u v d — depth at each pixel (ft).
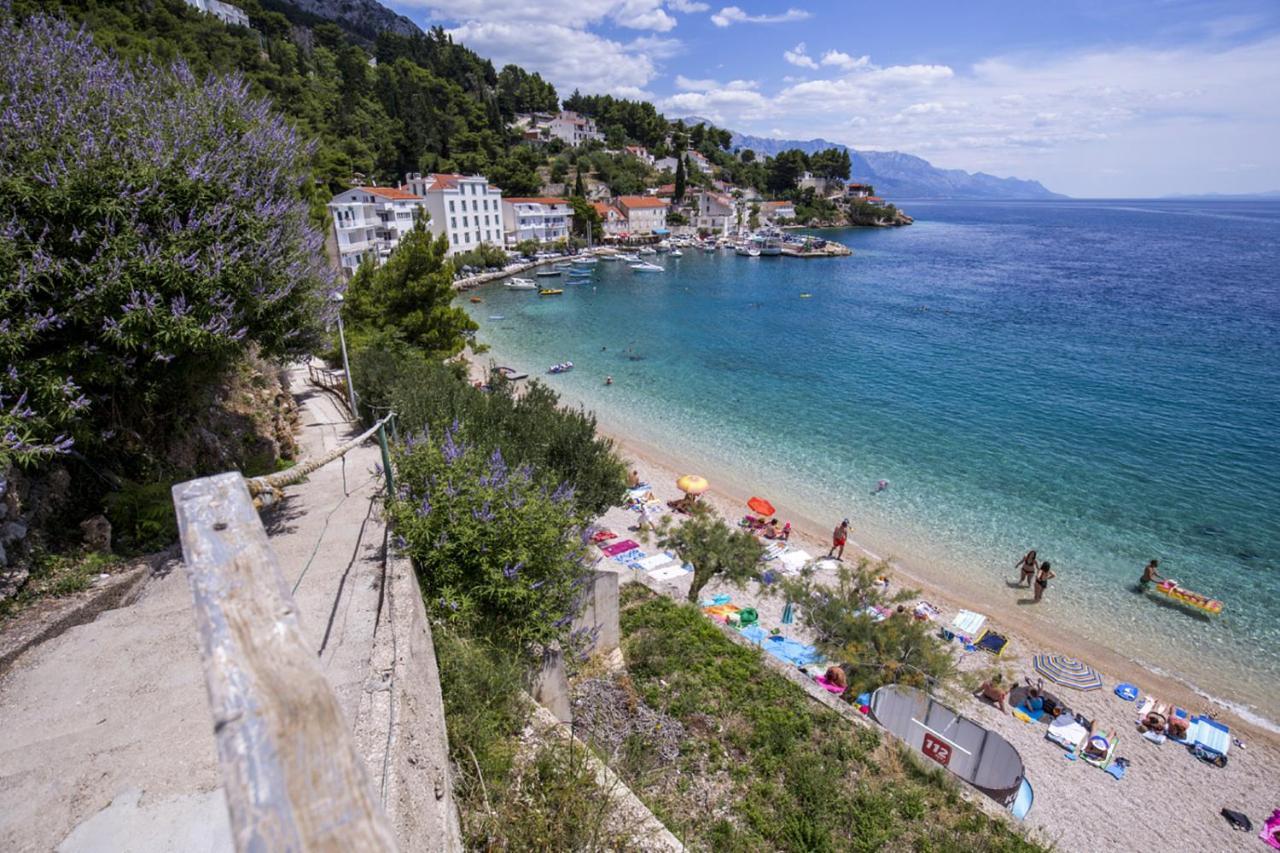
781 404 125.18
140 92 27.53
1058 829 40.19
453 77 585.22
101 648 20.26
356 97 389.39
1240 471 93.50
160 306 23.91
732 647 39.19
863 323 196.13
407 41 591.37
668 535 68.03
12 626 20.49
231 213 27.20
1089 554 74.28
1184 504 84.89
